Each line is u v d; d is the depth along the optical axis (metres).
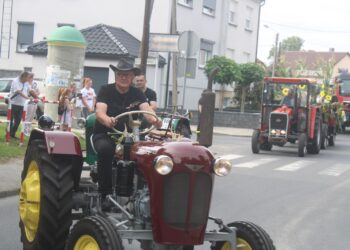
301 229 8.90
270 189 12.41
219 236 5.39
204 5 33.84
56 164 6.32
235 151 20.02
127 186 5.64
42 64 29.83
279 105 20.41
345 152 22.52
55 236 6.16
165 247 5.32
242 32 39.06
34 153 6.54
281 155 19.77
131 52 28.42
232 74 31.34
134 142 5.72
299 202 11.11
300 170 15.83
